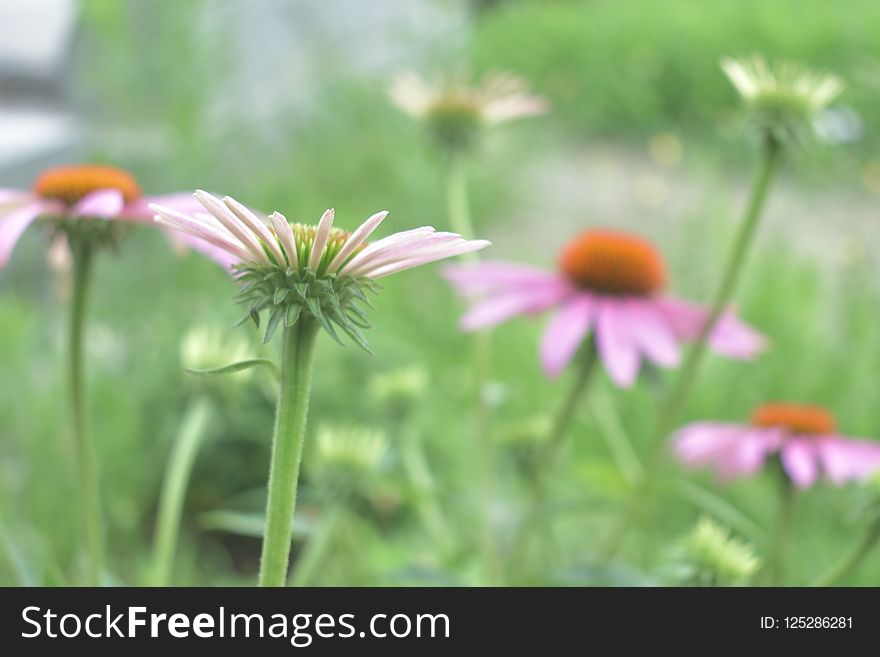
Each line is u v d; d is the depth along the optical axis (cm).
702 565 58
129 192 56
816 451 64
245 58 129
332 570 66
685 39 220
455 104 72
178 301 85
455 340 97
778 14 231
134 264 87
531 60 233
